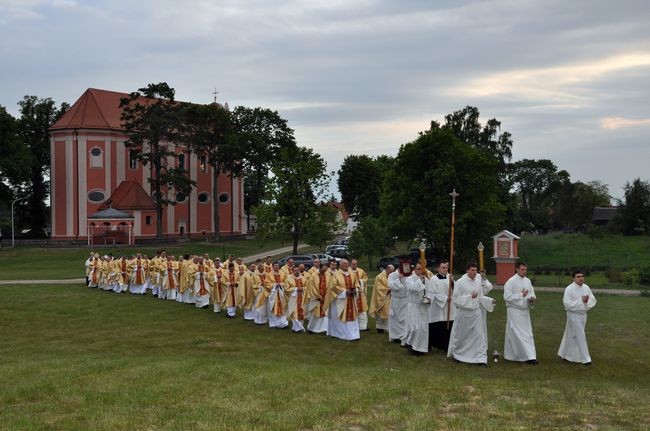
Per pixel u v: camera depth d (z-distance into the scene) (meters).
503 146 76.44
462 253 52.50
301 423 9.82
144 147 82.38
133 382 12.93
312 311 22.38
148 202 80.69
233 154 80.75
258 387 12.42
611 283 40.75
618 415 10.46
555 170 135.62
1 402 11.45
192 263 30.64
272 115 88.25
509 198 77.94
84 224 79.94
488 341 20.56
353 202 103.75
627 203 73.75
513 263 40.84
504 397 11.73
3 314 27.20
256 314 24.94
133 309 29.08
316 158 61.88
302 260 48.16
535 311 27.16
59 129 80.25
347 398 11.46
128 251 68.44
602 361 17.06
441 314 18.31
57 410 10.80
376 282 22.59
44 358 17.17
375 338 21.27
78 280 44.78
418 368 15.95
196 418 10.12
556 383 13.48
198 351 18.73
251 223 113.56
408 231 53.94
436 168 52.66
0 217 89.19
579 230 94.69
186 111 79.19
